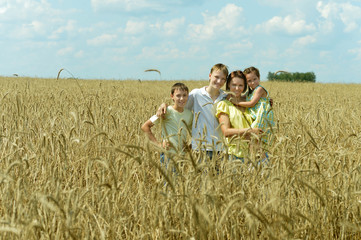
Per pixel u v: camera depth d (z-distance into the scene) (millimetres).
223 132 4242
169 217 2906
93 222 2754
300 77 49562
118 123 5852
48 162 3588
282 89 22000
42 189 3090
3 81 20703
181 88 4336
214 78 4379
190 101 4586
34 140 5254
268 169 3156
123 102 9102
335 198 3135
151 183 3525
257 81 4895
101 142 4523
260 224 2938
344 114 7969
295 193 3129
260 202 3076
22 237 2314
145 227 2754
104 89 15500
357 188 3230
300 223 3033
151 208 2857
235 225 2621
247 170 3311
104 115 6250
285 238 2488
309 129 6383
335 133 5949
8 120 5730
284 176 3006
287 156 3422
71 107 7426
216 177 2971
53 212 2650
